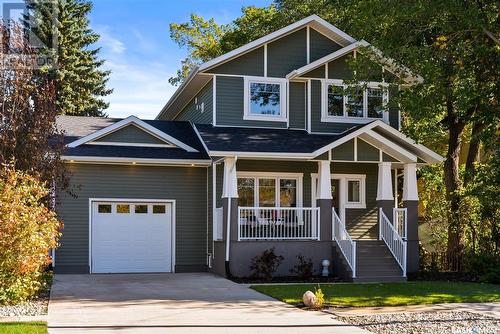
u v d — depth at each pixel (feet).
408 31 70.79
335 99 81.66
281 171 77.51
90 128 81.82
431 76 65.87
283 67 81.71
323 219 69.97
